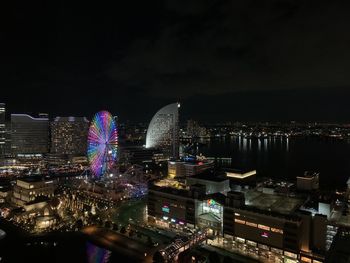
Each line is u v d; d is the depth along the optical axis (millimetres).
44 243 133375
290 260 113750
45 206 168875
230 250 126938
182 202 148125
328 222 114500
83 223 157000
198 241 128625
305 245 113750
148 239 131125
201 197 143750
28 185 187875
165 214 155500
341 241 93938
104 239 137625
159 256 111000
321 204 127500
